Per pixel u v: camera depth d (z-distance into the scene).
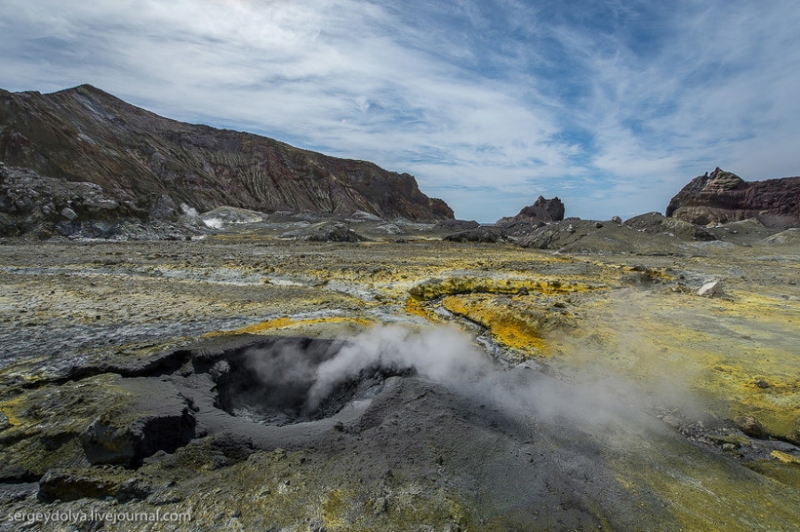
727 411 6.93
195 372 7.84
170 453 5.34
